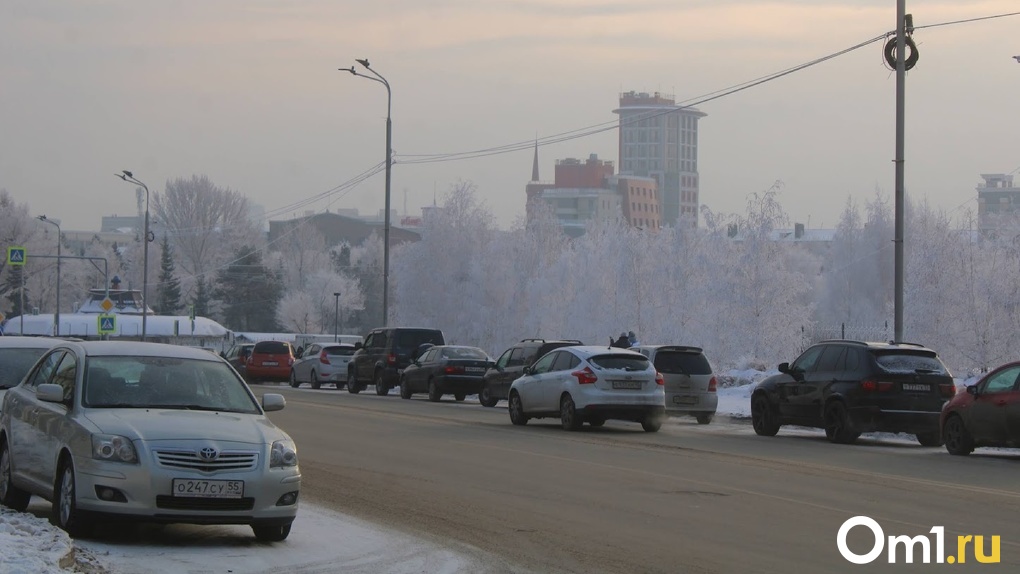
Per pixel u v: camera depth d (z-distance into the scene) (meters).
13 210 138.50
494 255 90.56
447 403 44.09
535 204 94.38
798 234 187.12
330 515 15.89
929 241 58.12
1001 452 26.72
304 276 159.00
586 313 77.38
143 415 13.67
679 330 64.62
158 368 14.86
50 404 14.60
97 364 14.61
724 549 13.51
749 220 61.12
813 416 28.69
